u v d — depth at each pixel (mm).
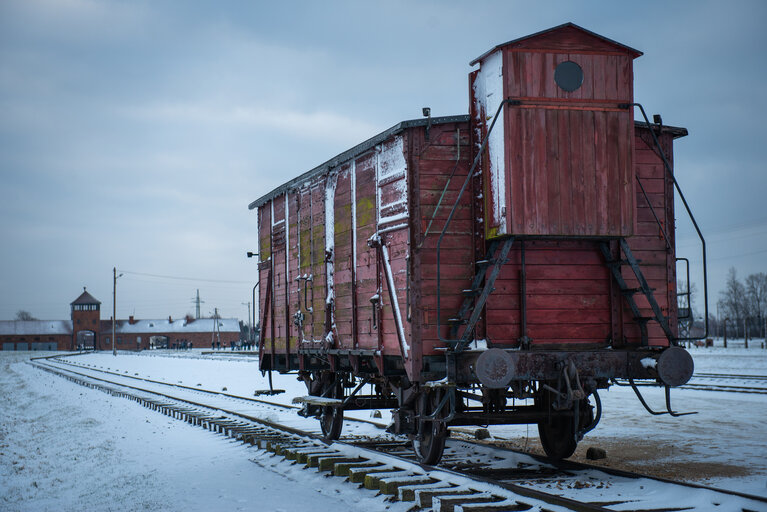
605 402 18688
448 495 7145
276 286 14930
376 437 12508
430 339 8922
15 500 9867
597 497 7129
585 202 8930
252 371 39531
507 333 9109
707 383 23719
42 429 19062
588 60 9086
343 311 11422
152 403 20516
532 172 8797
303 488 8562
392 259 9664
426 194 9102
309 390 13758
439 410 8766
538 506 6508
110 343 145375
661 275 9742
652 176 9820
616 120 9125
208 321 150250
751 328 114812
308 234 13047
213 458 11289
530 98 8883
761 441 11477
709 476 8617
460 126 9320
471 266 9125
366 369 11164
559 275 9344
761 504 6391
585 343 9336
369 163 10531
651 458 10070
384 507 7285
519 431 13180
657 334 9508
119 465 11359
